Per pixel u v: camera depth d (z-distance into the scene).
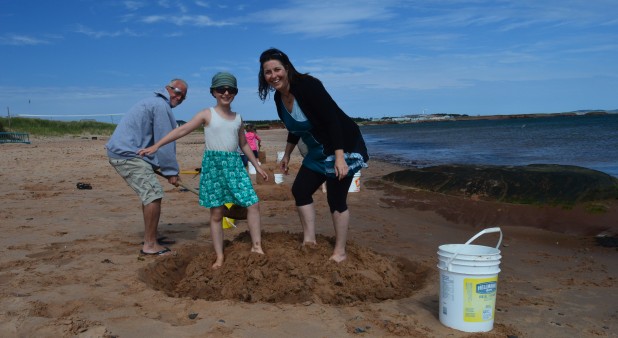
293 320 3.41
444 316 3.40
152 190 5.06
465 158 20.95
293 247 4.65
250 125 13.56
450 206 8.66
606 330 3.39
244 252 4.51
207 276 4.34
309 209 4.66
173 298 3.82
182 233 6.28
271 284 4.09
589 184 8.50
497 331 3.33
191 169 14.30
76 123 50.56
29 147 26.19
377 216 7.85
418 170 11.49
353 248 4.76
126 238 5.85
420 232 6.78
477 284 3.26
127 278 4.28
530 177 9.28
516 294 4.15
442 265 3.41
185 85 5.43
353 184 10.34
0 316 3.36
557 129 52.38
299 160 17.59
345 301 3.94
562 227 7.18
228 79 4.38
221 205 4.48
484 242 6.42
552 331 3.36
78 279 4.25
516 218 7.76
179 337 3.10
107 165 15.36
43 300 3.71
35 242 5.63
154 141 5.22
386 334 3.23
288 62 4.25
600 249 6.02
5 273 4.43
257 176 9.88
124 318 3.38
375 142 40.53
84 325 3.21
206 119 4.45
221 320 3.37
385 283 4.33
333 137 4.23
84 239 5.78
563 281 4.59
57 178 12.04
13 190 9.98
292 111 4.35
